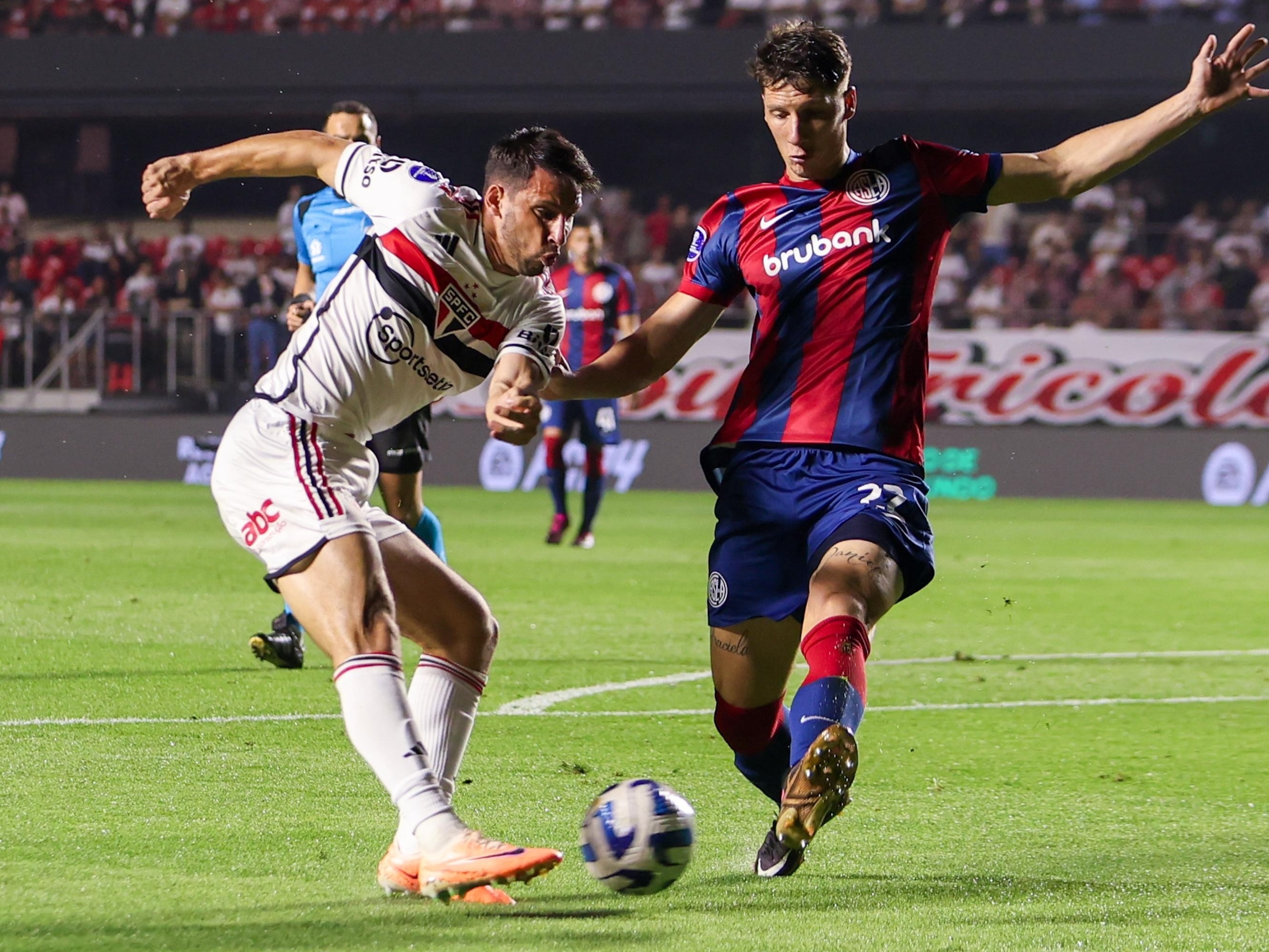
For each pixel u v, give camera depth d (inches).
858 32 3565.5
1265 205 3609.7
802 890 494.6
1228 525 2352.4
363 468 513.3
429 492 2790.4
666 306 581.6
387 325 487.2
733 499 548.4
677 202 3855.8
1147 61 3494.1
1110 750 765.9
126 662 966.4
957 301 3380.9
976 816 615.8
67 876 487.2
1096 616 1343.5
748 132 3799.2
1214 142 3624.5
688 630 1181.7
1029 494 2896.2
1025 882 507.5
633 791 470.9
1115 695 940.6
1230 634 1237.7
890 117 3747.5
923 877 514.0
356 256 493.7
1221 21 3481.8
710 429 2923.2
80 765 666.8
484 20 3698.3
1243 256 3366.1
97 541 1786.4
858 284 542.3
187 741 726.5
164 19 3742.6
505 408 476.4
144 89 3727.9
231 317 3090.6
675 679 957.2
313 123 3735.2
